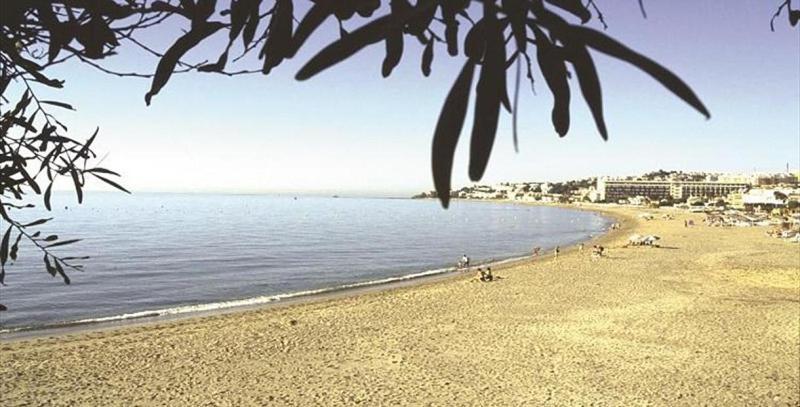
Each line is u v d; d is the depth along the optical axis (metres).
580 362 17.19
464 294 30.62
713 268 39.59
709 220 105.38
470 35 0.65
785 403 13.89
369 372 16.62
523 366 16.89
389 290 34.44
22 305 31.39
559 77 0.71
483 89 0.62
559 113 0.75
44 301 32.66
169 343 20.14
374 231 97.50
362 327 22.41
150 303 32.34
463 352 18.47
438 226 112.81
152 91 1.09
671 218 126.25
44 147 1.70
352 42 0.64
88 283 39.56
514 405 13.98
